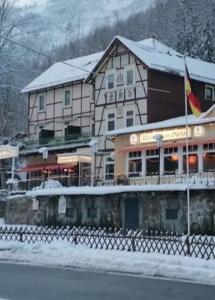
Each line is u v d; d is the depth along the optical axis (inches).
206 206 1097.4
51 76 2203.5
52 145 2007.9
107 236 864.9
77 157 1774.1
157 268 654.5
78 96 2046.0
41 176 2022.6
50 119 2153.1
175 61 1850.4
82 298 468.1
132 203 1223.5
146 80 1739.7
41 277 613.0
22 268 703.1
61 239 963.3
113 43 1818.4
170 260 713.0
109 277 615.2
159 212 1167.0
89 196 1302.9
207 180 1140.5
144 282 576.4
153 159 1435.8
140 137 1459.2
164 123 1419.8
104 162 1793.8
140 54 1754.4
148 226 1181.1
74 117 2048.5
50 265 733.9
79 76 2022.6
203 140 1305.4
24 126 2854.3
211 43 2645.2
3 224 1498.5
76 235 924.0
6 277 612.7
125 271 665.0
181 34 2775.6
